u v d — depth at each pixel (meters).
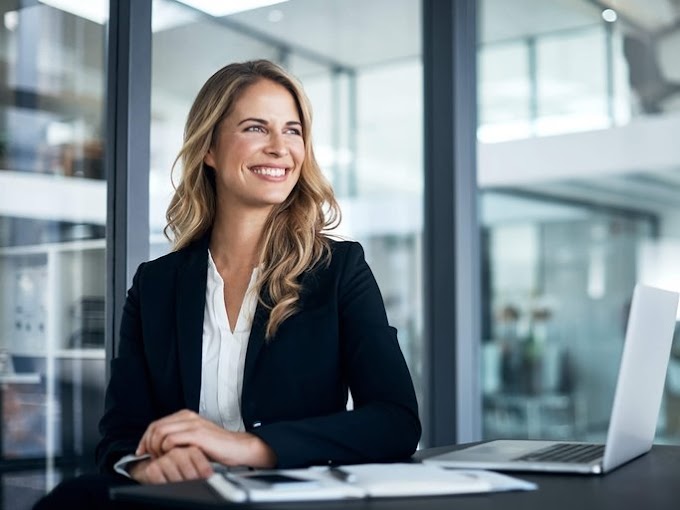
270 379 1.51
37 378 2.60
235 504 0.96
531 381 4.32
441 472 1.14
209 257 1.69
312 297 1.58
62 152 2.63
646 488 1.12
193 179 1.75
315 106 3.53
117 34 2.63
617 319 4.43
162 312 1.64
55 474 2.63
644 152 4.23
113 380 1.62
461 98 3.50
